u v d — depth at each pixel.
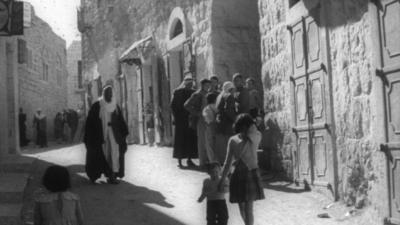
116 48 22.64
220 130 10.15
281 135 10.19
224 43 13.28
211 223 6.17
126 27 21.53
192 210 7.73
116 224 6.93
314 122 8.57
